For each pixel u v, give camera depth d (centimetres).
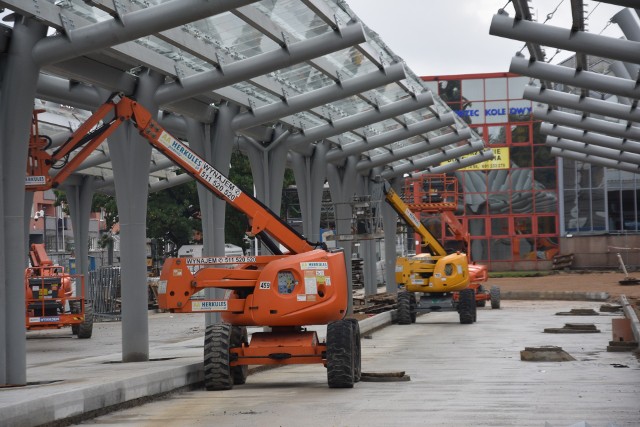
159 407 1582
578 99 3500
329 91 2734
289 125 3225
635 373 2000
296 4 2155
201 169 1939
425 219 7200
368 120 3272
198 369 1927
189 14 1769
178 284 1870
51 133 3191
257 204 1955
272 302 1847
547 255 7112
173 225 6091
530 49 2838
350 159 4247
